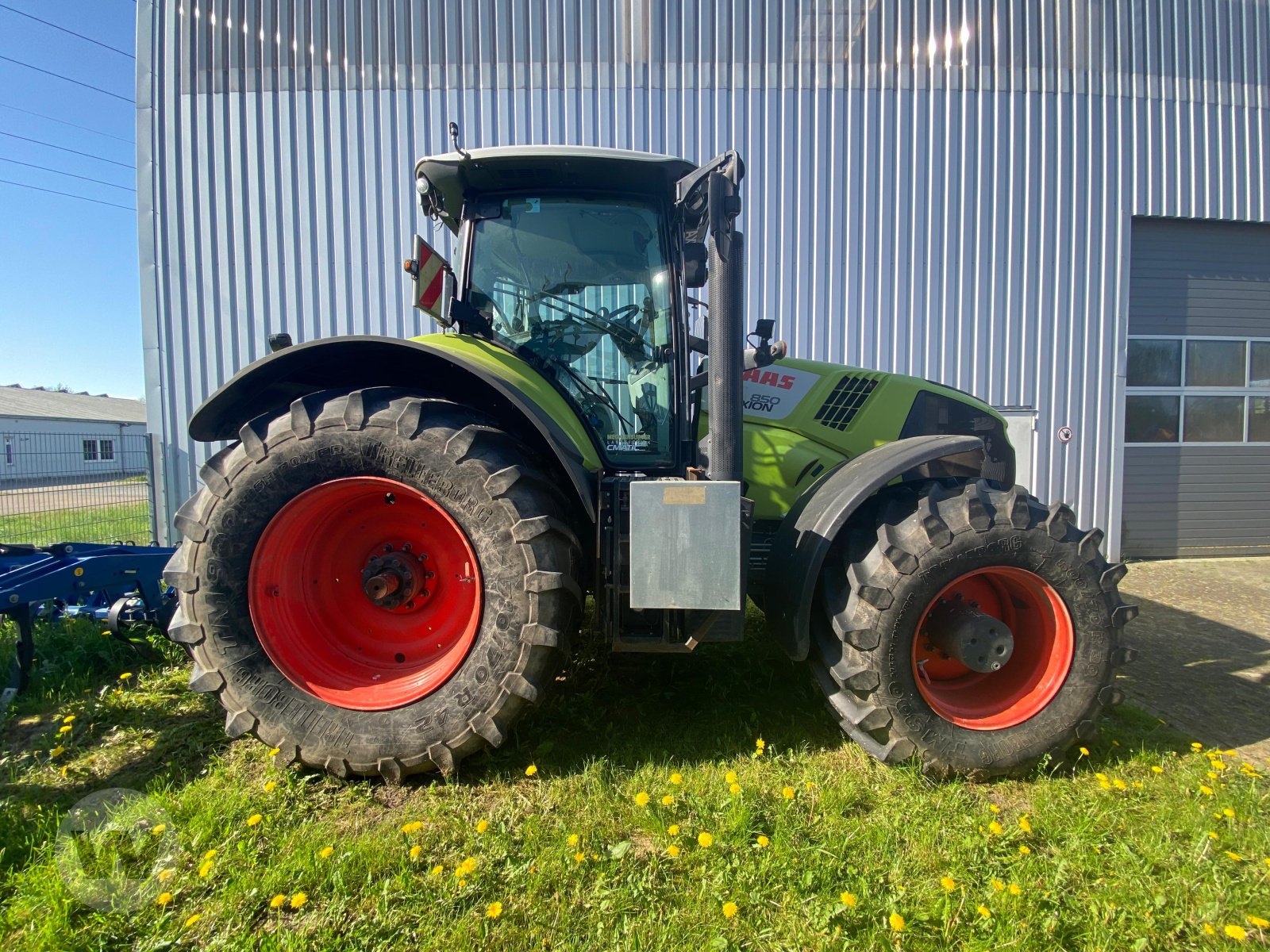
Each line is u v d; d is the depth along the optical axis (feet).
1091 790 6.86
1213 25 20.67
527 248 8.55
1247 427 21.74
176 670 9.76
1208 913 5.06
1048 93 20.10
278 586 7.01
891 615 6.91
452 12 19.35
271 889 5.19
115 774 7.04
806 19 19.53
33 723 8.23
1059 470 20.66
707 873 5.44
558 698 8.64
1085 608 7.11
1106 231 20.43
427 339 8.10
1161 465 21.48
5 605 8.71
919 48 19.72
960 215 19.97
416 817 6.15
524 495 6.64
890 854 5.70
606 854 5.66
